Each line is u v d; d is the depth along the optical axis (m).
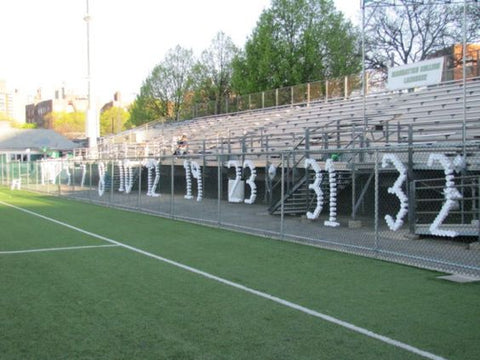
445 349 5.40
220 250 11.47
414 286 8.06
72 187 29.56
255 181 23.36
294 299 7.38
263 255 10.82
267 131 29.48
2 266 9.79
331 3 44.31
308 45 42.72
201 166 27.09
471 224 12.20
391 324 6.22
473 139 16.42
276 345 5.54
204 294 7.69
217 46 56.75
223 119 38.94
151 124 51.69
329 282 8.39
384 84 28.86
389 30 43.31
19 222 16.92
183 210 19.61
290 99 34.62
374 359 5.15
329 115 27.34
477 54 24.55
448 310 6.78
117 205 22.12
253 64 44.56
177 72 60.91
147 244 12.35
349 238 12.61
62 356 5.27
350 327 6.12
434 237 12.56
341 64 43.56
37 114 175.00
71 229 15.13
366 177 17.14
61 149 69.00
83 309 6.93
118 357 5.23
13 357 5.25
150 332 5.98
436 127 19.92
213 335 5.87
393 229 13.15
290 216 17.66
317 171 15.70
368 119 21.31
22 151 67.31
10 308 6.98
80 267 9.69
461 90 22.58
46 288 8.08
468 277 8.62
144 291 7.88
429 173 14.91
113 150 41.41
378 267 9.52
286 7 43.56
